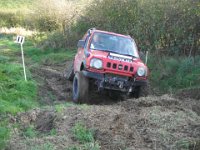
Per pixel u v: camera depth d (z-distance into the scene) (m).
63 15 26.97
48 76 14.02
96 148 6.66
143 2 17.09
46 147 6.64
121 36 11.84
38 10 28.91
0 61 14.72
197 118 8.31
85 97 10.44
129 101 9.65
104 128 7.50
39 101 10.51
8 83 10.84
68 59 18.19
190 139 7.01
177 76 13.01
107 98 11.36
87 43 11.49
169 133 7.32
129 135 7.28
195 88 11.11
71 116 8.09
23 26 34.19
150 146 6.89
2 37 27.81
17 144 6.93
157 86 12.84
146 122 7.86
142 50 16.19
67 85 12.72
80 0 23.06
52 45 21.53
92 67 10.34
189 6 14.99
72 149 6.66
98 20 19.50
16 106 9.30
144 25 16.20
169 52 15.59
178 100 9.84
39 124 8.15
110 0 19.02
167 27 15.51
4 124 8.00
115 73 10.41
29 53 20.75
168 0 15.74
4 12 36.06
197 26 14.98
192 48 15.05
